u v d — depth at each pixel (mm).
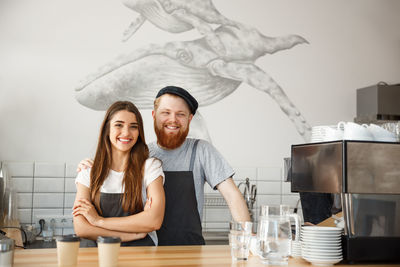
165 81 3906
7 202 3008
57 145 3688
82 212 1782
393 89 3984
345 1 4383
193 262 1351
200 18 4031
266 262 1343
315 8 4309
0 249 1181
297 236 1492
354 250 1361
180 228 2014
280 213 1407
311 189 1521
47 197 3645
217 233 3807
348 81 4312
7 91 3637
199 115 3965
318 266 1349
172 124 2068
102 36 3818
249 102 4078
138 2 3904
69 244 1262
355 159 1361
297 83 4203
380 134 1438
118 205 1838
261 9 4184
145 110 3848
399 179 1386
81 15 3791
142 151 1896
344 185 1350
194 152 2127
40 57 3703
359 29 4383
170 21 3965
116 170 1883
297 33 4250
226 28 4086
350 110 4293
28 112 3660
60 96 3717
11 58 3658
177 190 2043
